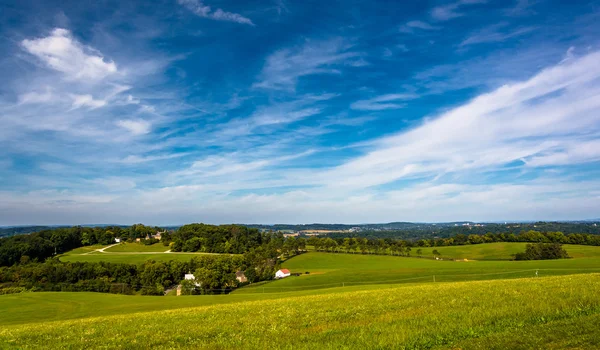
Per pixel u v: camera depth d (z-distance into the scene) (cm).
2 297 7125
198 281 10275
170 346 1473
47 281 11000
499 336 1216
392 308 1998
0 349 1645
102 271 11650
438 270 8344
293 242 16800
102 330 2011
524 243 15425
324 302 2578
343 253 16162
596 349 1007
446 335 1296
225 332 1675
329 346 1245
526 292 2106
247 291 8725
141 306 5341
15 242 13825
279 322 1834
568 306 1573
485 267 8225
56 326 2366
